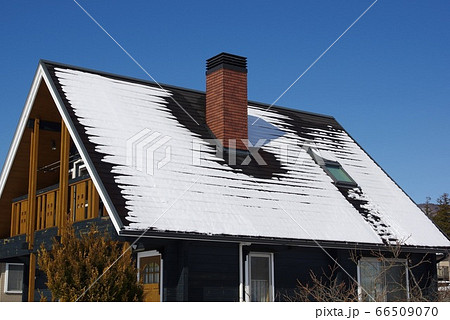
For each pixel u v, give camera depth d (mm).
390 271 16281
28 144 16500
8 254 16641
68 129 13766
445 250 16422
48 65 15516
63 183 14672
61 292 10828
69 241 11352
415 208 17859
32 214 15680
